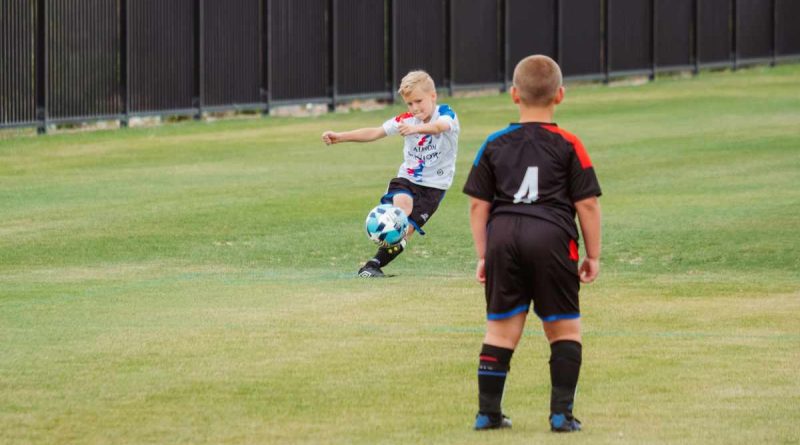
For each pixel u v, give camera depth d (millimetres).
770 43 131750
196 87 80625
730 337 27641
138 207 48594
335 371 24500
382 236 35938
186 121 80625
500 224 20281
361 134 36188
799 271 36938
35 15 70250
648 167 59375
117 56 75188
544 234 20016
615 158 62750
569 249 20203
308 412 21750
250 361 25250
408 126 35156
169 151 66188
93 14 73438
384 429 20719
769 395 22828
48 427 20891
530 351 26297
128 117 76062
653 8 115938
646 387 23406
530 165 20281
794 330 28422
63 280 35250
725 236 42125
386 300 31906
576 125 78375
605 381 23859
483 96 100062
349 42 91188
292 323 28906
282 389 23219
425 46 97125
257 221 45781
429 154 36438
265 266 38062
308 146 68812
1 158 62562
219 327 28453
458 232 44156
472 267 38344
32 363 25047
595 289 33719
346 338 27312
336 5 89688
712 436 20266
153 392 22969
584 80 112812
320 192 52656
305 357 25609
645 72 115875
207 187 54000
